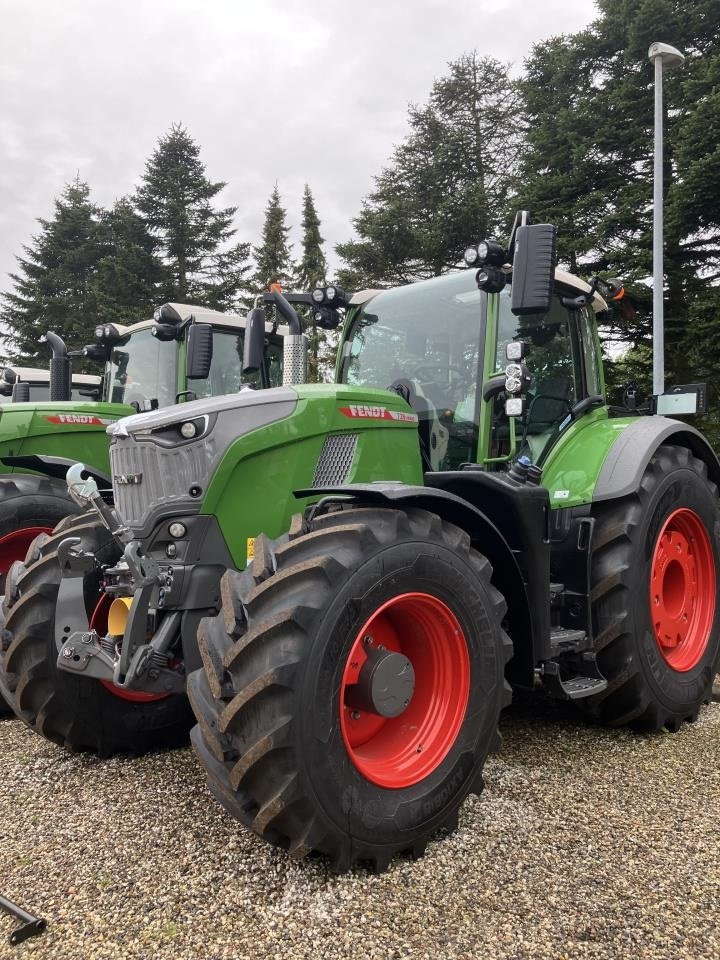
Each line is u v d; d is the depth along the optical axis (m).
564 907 2.17
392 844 2.34
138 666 2.61
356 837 2.26
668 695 3.66
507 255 3.19
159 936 2.04
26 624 3.24
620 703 3.60
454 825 2.58
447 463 3.58
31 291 34.25
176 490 2.78
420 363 3.74
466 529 2.99
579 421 4.11
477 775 2.63
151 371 5.89
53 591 3.27
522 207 16.19
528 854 2.46
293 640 2.19
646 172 15.36
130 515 2.89
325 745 2.20
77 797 2.99
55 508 4.68
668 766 3.26
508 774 3.15
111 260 28.45
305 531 2.49
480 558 2.78
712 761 3.32
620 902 2.20
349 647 2.29
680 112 14.60
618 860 2.43
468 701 2.61
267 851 2.46
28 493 4.62
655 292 8.70
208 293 29.55
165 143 30.19
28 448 5.12
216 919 2.11
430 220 20.91
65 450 5.27
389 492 2.49
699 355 13.09
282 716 2.15
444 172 22.89
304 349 3.59
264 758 2.14
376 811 2.31
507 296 3.63
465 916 2.12
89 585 3.33
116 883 2.30
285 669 2.14
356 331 4.07
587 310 4.34
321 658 2.20
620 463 3.70
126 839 2.59
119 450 2.93
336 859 2.26
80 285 33.94
